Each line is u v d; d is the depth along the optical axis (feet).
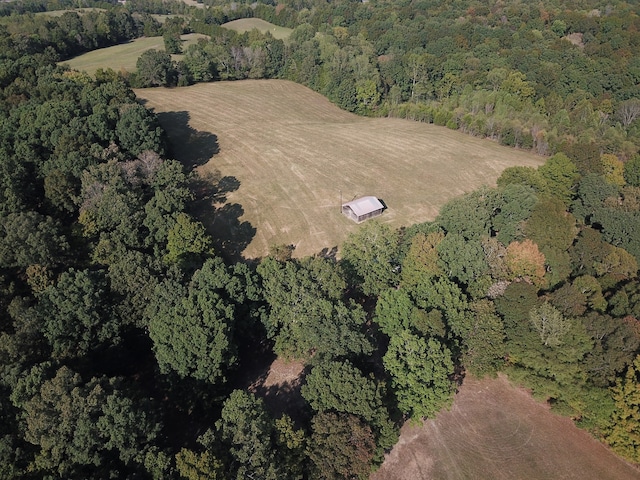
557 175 296.30
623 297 197.67
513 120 428.15
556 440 179.73
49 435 143.74
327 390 162.20
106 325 188.75
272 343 221.87
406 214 324.60
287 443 150.41
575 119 418.10
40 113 302.86
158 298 196.75
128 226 238.27
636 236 246.47
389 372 181.06
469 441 179.63
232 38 640.58
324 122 485.15
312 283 203.51
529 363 181.37
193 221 250.16
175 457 147.43
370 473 165.27
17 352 168.55
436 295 196.03
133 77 513.45
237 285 203.00
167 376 184.03
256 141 418.51
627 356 168.25
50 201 263.70
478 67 524.11
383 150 414.41
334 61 540.93
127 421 145.79
